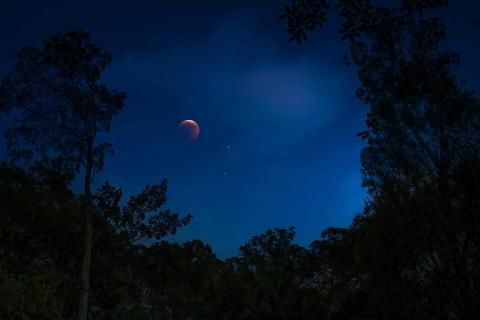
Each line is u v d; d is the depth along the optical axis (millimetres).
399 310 14008
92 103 32156
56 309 29281
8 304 27141
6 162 33906
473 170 14062
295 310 47281
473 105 16000
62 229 32250
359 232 15984
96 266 34375
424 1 8891
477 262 12969
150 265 39125
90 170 31766
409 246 13867
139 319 42781
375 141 16844
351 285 37031
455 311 13016
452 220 13555
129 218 32719
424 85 16688
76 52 31719
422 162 15688
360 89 17969
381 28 9250
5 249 30000
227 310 57562
